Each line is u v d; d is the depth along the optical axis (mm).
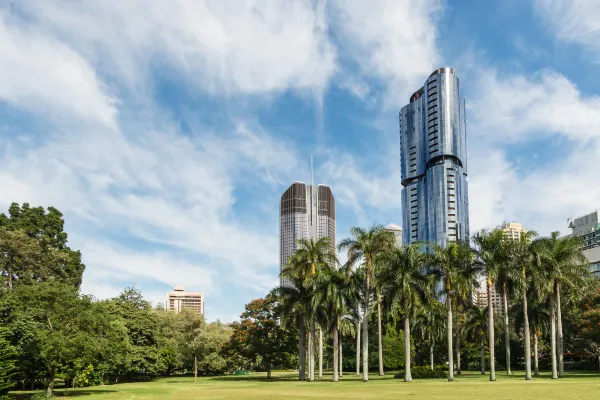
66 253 84812
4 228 77750
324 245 69312
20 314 45625
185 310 103875
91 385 64812
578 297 66938
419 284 60938
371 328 104250
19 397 46688
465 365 109375
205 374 107750
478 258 62312
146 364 79562
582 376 67500
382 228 62031
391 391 43688
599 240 168875
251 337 83500
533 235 61969
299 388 51875
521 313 76625
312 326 66125
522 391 40438
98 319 48719
